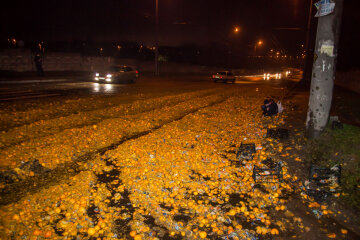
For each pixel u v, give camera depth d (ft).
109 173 15.07
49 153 17.20
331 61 18.44
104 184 13.62
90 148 18.89
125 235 9.71
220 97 51.98
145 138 21.65
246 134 23.95
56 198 11.80
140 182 13.74
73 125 25.30
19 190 12.64
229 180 14.40
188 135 23.13
